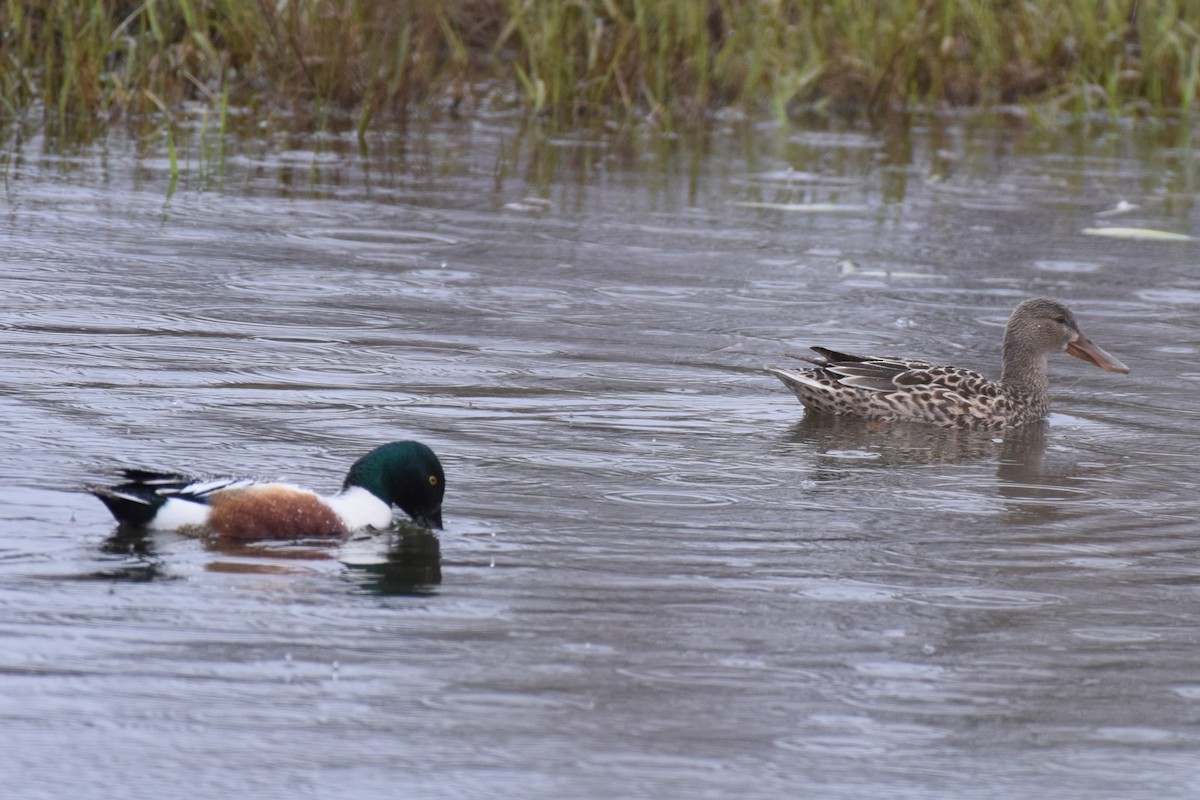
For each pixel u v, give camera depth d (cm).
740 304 1808
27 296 1664
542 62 3105
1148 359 1648
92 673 820
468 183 2442
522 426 1323
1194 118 3412
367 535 1049
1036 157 2895
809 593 977
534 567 1002
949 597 980
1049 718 820
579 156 2716
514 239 2091
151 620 889
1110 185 2647
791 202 2422
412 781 732
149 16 2856
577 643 888
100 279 1759
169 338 1538
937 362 1605
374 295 1762
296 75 2959
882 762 768
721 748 775
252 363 1468
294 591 943
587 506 1128
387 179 2441
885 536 1093
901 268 2023
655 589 973
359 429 1286
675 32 3180
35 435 1218
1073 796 741
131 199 2191
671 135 2967
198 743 758
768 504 1153
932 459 1297
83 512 1055
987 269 2038
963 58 3444
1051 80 3400
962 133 3127
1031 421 1436
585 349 1586
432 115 3011
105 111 2764
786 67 3303
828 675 861
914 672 869
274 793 717
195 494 1030
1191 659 898
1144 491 1223
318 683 823
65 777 722
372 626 897
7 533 1009
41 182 2261
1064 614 959
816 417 1411
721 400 1442
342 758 750
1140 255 2144
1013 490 1216
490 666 852
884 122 3222
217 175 2391
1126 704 840
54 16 2772
